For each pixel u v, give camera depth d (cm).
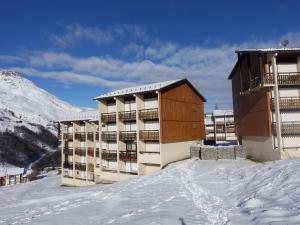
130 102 3922
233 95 4078
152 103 3647
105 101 4216
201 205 1605
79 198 2322
